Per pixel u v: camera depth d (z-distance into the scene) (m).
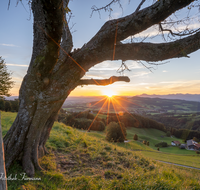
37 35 2.92
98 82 3.52
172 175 4.92
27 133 3.62
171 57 2.69
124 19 2.73
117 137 29.31
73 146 6.22
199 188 4.13
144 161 5.86
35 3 2.55
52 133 7.26
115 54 2.93
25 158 3.71
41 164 4.27
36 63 2.91
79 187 3.40
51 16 1.94
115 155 5.88
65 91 3.47
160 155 16.98
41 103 3.43
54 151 5.46
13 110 33.19
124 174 4.18
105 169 4.67
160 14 2.34
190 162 12.01
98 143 7.21
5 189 1.28
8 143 3.59
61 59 3.49
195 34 2.51
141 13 2.46
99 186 3.53
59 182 3.54
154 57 2.73
